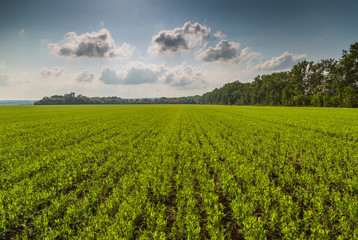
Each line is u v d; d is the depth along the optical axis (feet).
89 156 38.27
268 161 36.22
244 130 67.82
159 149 43.47
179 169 32.17
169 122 101.60
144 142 52.70
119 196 22.52
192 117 130.11
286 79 350.43
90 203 21.11
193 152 42.39
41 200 21.99
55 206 19.83
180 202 21.24
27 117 135.74
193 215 18.02
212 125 85.30
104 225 17.60
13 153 41.04
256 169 31.01
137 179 28.19
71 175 30.09
